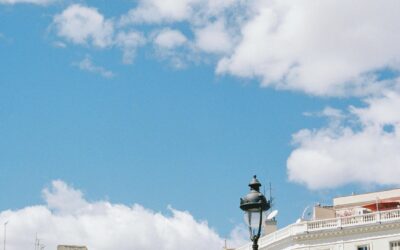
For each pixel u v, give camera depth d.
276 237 82.69
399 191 89.44
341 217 77.56
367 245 75.38
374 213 75.88
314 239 78.38
